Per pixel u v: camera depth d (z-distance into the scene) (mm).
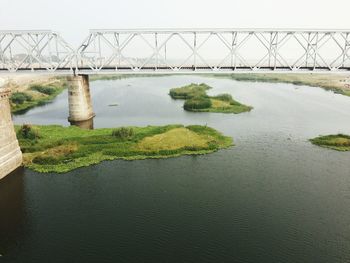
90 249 20453
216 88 93188
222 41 47781
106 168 32438
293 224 23125
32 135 39656
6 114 31094
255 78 125812
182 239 21406
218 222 23344
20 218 23953
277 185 29125
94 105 67000
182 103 68375
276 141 41281
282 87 98438
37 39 49719
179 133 41281
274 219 23750
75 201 26328
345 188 28625
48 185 28938
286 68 51094
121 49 49500
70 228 22719
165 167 32812
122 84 105938
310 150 37969
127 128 41438
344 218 23922
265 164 33750
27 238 21672
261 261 19234
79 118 52250
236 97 75500
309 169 32594
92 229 22594
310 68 49000
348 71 47844
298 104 67375
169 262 19125
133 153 35656
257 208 25234
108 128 45250
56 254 20062
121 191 27969
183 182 29625
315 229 22547
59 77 116375
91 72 50594
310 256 19734
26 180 29844
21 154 33562
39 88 81750
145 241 21234
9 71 49562
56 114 58781
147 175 31016
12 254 20156
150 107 64250
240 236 21719
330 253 20031
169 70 48750
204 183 29453
